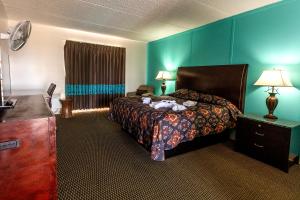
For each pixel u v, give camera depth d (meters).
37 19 4.03
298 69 2.55
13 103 1.67
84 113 5.12
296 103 2.57
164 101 3.01
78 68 5.12
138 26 4.32
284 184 1.99
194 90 4.11
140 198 1.71
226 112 3.00
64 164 2.29
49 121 1.20
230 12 3.25
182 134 2.48
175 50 4.95
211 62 3.89
